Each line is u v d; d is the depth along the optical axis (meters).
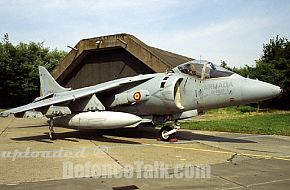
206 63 11.38
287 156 8.52
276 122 18.75
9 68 36.88
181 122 18.78
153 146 10.45
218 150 9.54
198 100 11.21
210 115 26.02
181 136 13.13
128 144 10.96
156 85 11.66
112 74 21.17
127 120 10.80
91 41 20.84
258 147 10.15
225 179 6.04
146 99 11.82
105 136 13.24
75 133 14.37
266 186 5.54
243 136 13.12
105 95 13.04
